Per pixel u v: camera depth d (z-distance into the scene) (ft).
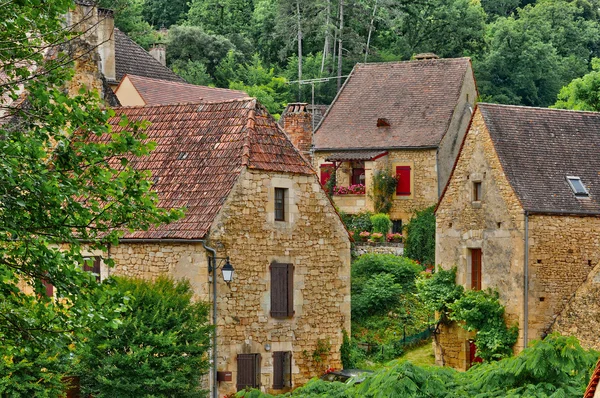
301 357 126.62
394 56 334.03
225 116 129.80
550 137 164.14
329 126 225.15
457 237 161.68
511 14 400.47
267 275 124.36
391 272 179.32
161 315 110.22
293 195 126.82
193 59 317.01
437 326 160.56
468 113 224.94
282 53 336.08
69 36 85.30
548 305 153.99
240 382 122.72
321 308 128.47
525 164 158.71
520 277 153.17
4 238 75.00
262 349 123.54
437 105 222.07
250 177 123.34
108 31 196.44
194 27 320.29
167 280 115.75
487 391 82.07
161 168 128.06
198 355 111.75
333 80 323.57
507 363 82.99
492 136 159.43
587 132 167.84
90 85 144.46
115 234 78.38
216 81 312.71
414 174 215.31
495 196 157.28
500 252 155.94
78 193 75.87
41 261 74.79
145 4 371.15
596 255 156.97
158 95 191.52
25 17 77.56
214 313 119.65
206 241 119.34
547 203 155.33
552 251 154.71
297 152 128.77
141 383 106.73
